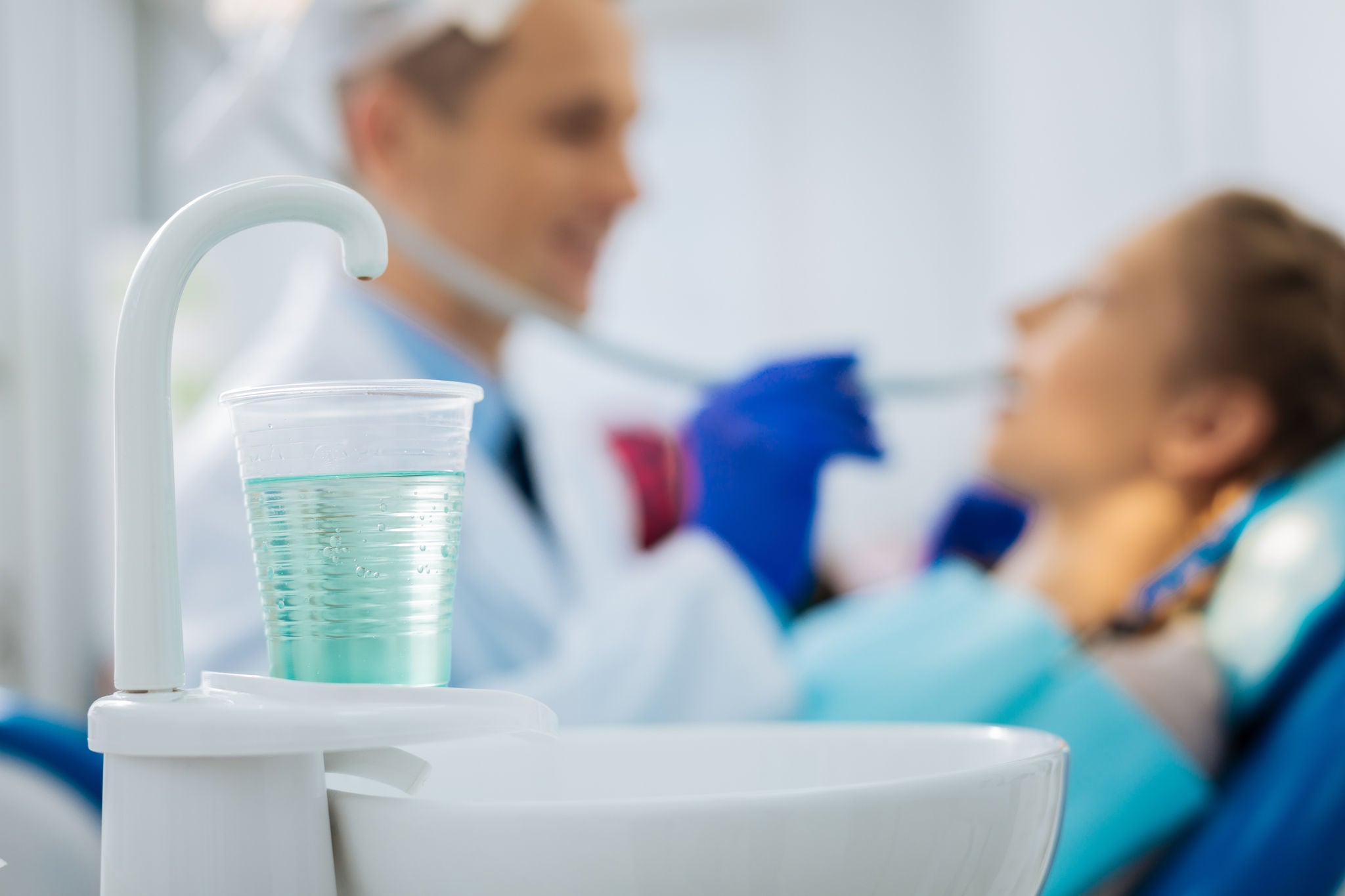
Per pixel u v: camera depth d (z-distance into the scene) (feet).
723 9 5.20
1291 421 3.55
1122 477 3.79
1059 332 4.06
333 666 1.01
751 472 4.15
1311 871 2.94
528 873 0.92
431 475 1.04
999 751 1.28
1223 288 3.70
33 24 5.94
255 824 0.96
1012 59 4.65
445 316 4.26
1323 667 3.08
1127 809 3.19
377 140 4.34
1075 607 3.68
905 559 4.21
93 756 1.90
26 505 5.84
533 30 4.42
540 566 4.13
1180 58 4.13
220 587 3.61
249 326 6.27
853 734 1.38
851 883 0.94
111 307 5.99
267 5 4.34
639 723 3.86
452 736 0.96
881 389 4.30
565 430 4.34
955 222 5.08
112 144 6.37
